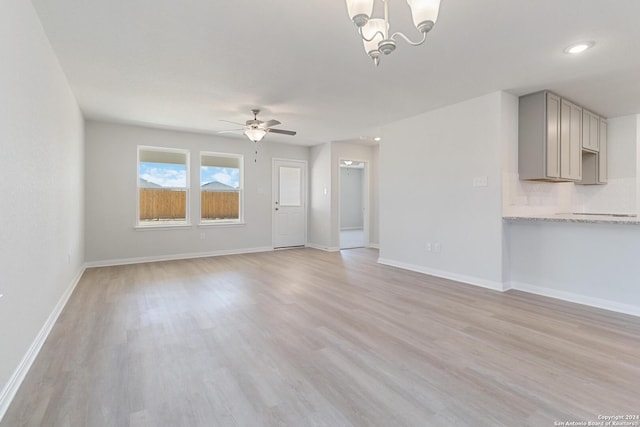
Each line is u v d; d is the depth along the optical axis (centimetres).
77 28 247
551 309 321
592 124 462
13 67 184
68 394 181
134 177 561
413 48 279
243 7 221
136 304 339
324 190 730
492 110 389
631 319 295
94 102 427
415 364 215
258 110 461
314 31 252
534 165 389
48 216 267
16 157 190
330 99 415
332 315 306
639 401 174
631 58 296
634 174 477
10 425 156
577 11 224
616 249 319
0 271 165
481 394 181
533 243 379
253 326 279
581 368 208
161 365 214
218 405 172
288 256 638
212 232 645
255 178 699
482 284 405
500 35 256
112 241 545
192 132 611
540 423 157
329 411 167
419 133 485
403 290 390
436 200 460
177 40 266
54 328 274
